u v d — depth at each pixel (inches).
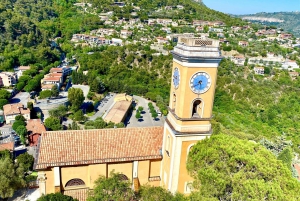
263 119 4596.5
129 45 6943.9
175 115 1330.0
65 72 6343.5
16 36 7219.5
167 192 1261.1
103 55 6678.2
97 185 1306.6
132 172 1518.2
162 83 5723.4
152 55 6609.3
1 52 6333.7
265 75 6466.5
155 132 1617.9
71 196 1403.8
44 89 5157.5
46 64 6599.4
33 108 4062.5
